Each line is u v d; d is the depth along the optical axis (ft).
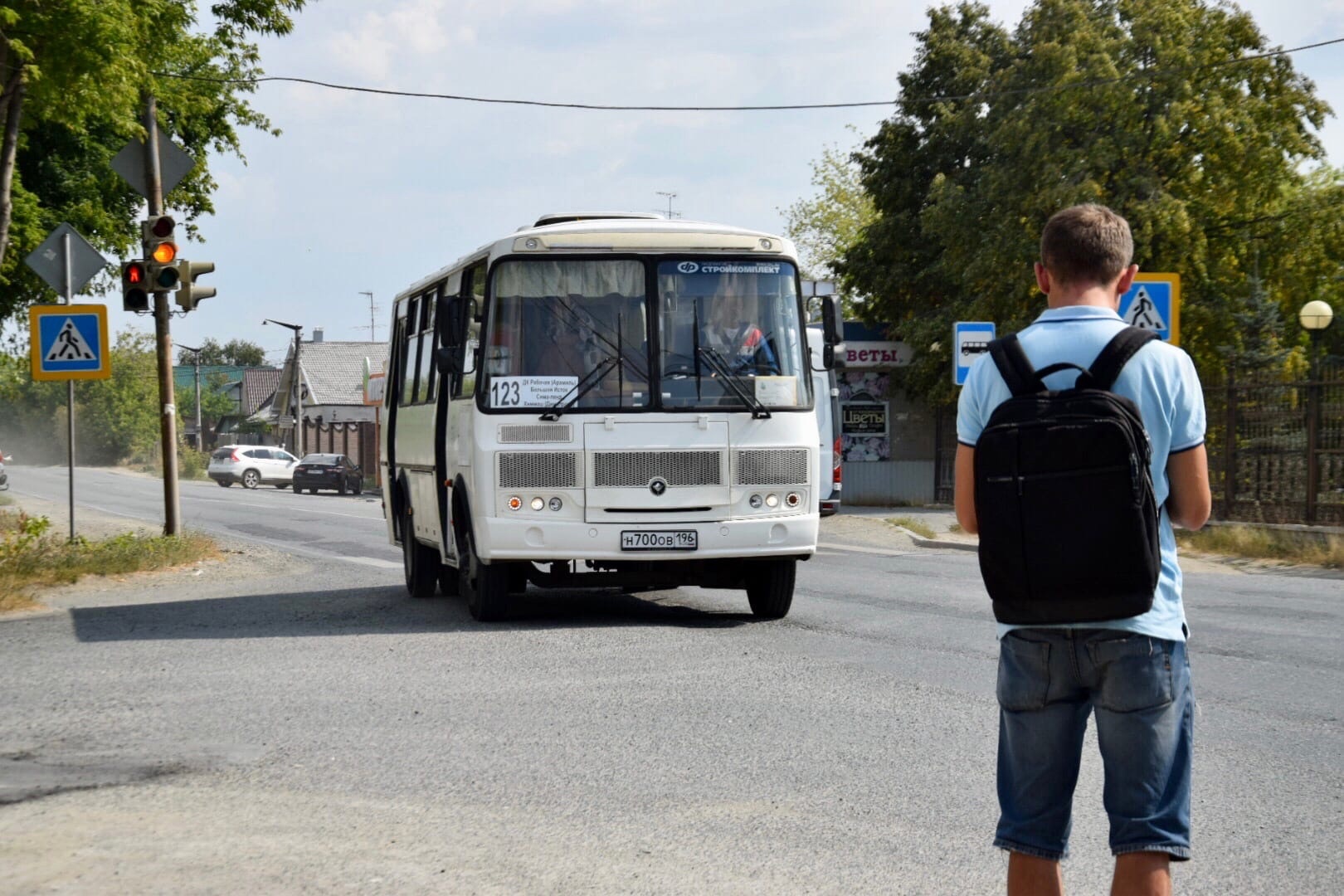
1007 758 12.48
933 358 125.70
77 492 181.57
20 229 90.12
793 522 40.24
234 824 19.77
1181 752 11.89
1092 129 115.14
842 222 221.25
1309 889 16.97
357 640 37.65
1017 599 11.87
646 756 23.88
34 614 43.93
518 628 39.86
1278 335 106.52
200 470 272.72
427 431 47.57
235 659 34.50
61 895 16.55
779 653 34.91
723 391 40.14
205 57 100.73
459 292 44.01
